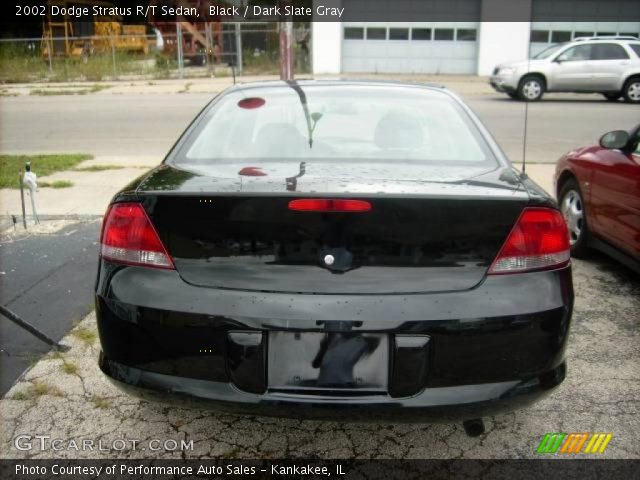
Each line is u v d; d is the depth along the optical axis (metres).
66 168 8.45
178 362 2.16
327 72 24.92
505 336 2.12
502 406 2.16
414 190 2.18
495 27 24.28
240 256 2.13
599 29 24.19
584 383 3.09
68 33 23.22
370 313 2.06
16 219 5.95
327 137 2.90
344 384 2.09
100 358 2.36
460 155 2.80
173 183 2.34
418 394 2.11
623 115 14.21
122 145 10.57
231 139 2.91
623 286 4.38
